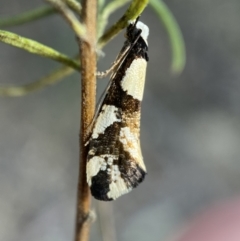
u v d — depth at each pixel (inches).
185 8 6.5
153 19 6.3
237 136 5.4
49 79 2.0
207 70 6.0
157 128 5.3
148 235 4.3
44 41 5.6
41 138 4.9
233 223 2.8
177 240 3.0
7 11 6.0
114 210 4.5
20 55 5.6
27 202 4.5
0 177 4.6
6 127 5.0
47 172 4.7
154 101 5.6
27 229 4.3
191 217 4.6
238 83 5.9
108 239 2.3
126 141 1.8
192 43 6.2
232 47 6.3
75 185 4.7
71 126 5.1
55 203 4.5
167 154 5.1
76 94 5.2
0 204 4.4
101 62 5.5
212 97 5.8
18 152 4.8
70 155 4.9
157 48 6.1
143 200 4.7
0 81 5.3
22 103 5.2
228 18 6.5
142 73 1.8
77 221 1.8
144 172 1.8
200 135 5.3
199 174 5.0
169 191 4.8
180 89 5.8
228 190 4.9
